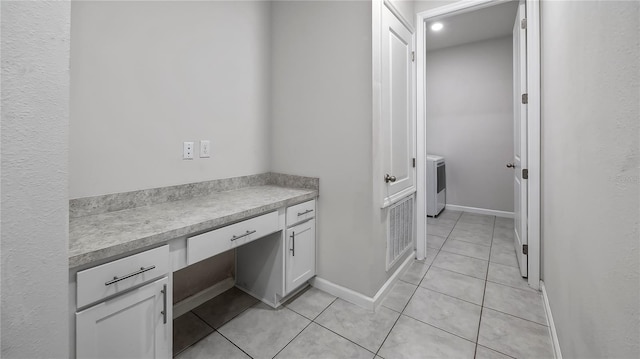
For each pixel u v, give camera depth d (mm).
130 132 1522
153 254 1146
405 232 2389
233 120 2041
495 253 2756
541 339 1541
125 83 1494
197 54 1807
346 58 1836
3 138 489
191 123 1794
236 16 2025
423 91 2500
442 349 1475
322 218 2037
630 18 626
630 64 631
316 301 1934
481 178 4273
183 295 1854
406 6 2277
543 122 1938
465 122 4336
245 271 2062
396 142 2146
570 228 1198
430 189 4086
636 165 610
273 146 2301
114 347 1048
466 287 2111
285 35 2170
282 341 1546
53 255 561
